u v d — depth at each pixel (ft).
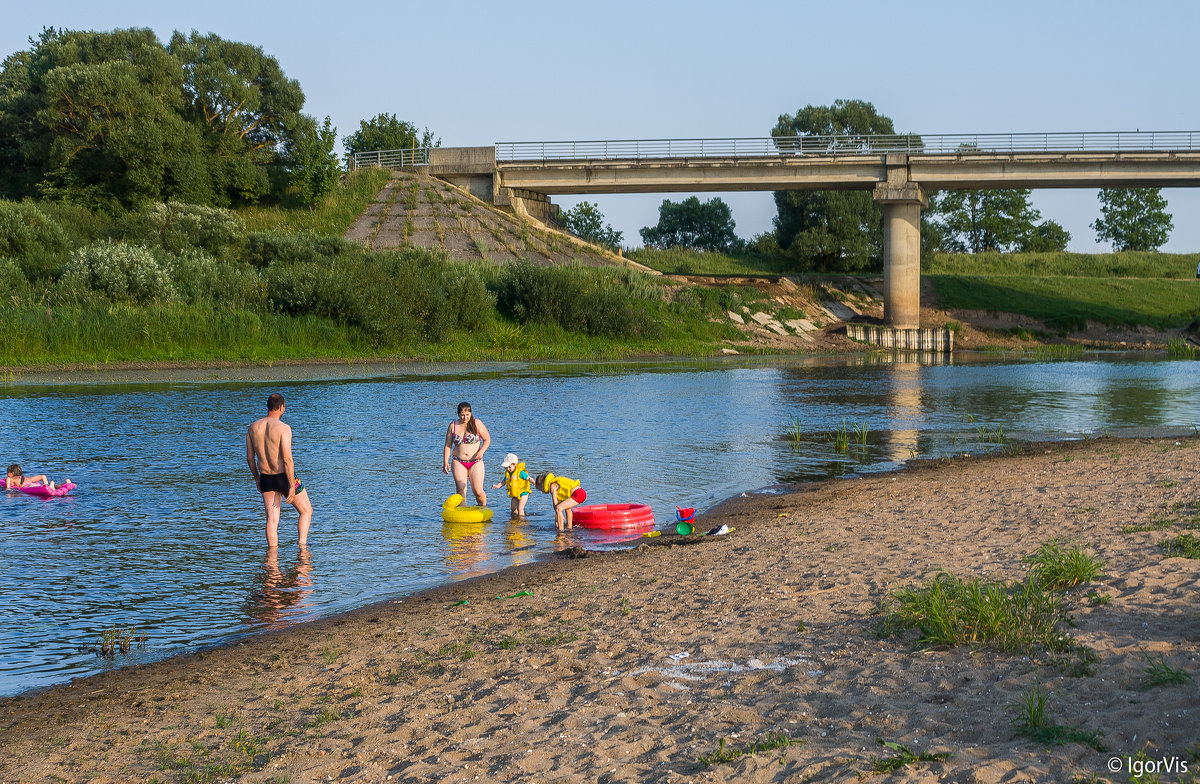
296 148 232.32
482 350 159.22
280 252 176.96
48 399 89.51
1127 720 16.47
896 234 204.54
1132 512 36.29
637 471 56.49
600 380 118.93
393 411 83.20
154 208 181.78
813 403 93.15
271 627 29.17
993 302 232.73
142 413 79.71
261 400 90.58
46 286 137.80
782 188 216.13
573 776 16.43
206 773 18.20
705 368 143.23
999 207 383.45
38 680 24.75
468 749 18.25
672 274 227.81
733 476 55.01
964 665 20.17
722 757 16.38
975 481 49.01
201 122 224.33
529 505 47.98
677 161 211.20
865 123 289.94
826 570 30.78
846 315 220.23
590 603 29.45
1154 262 289.12
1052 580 26.09
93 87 198.08
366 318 150.10
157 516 43.86
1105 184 197.47
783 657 22.20
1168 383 115.44
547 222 247.29
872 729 17.34
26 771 18.88
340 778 17.52
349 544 39.68
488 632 27.04
